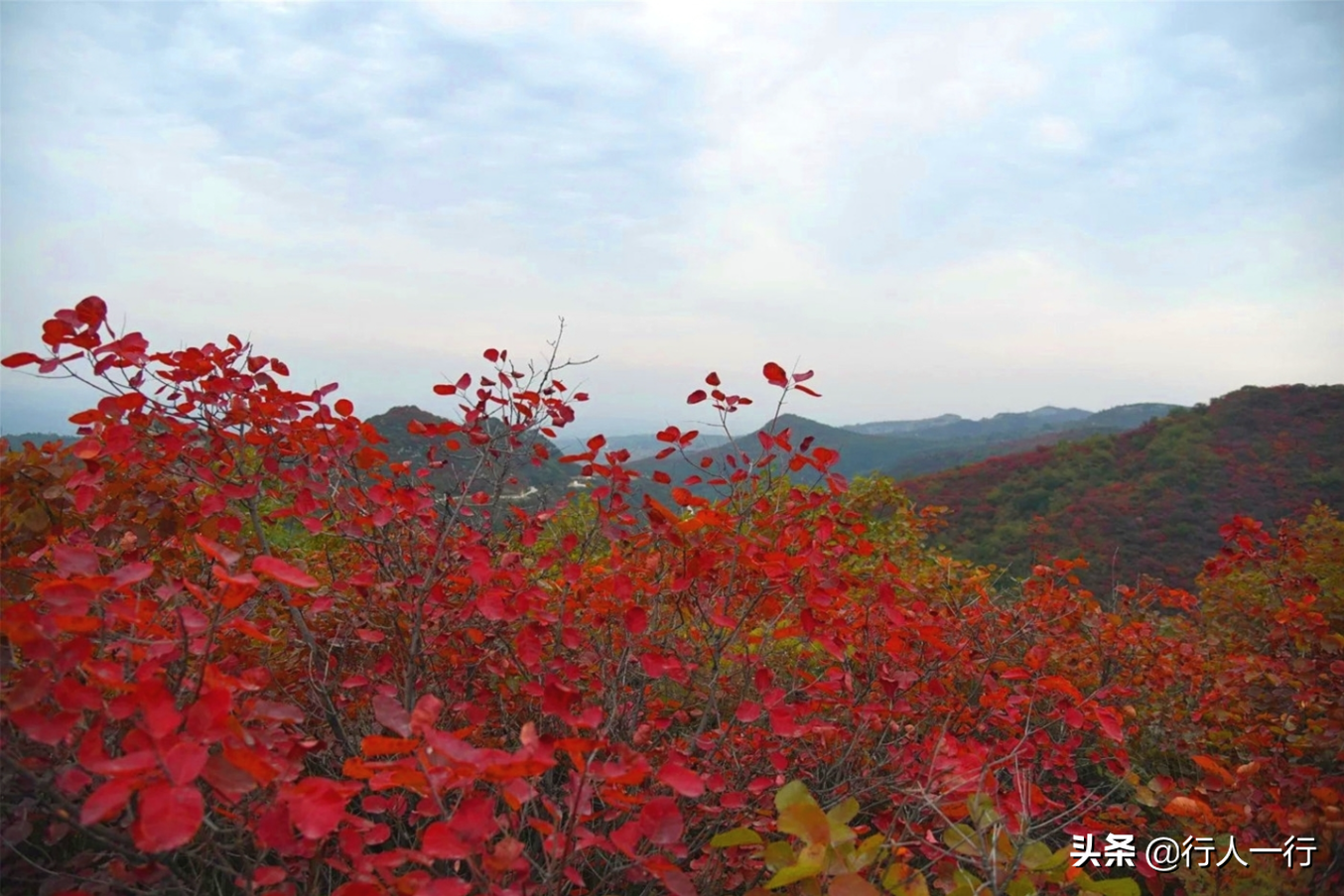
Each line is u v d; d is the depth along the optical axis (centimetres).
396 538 253
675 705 271
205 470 244
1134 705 360
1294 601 361
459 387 274
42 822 185
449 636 248
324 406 247
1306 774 251
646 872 190
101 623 150
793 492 282
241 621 142
